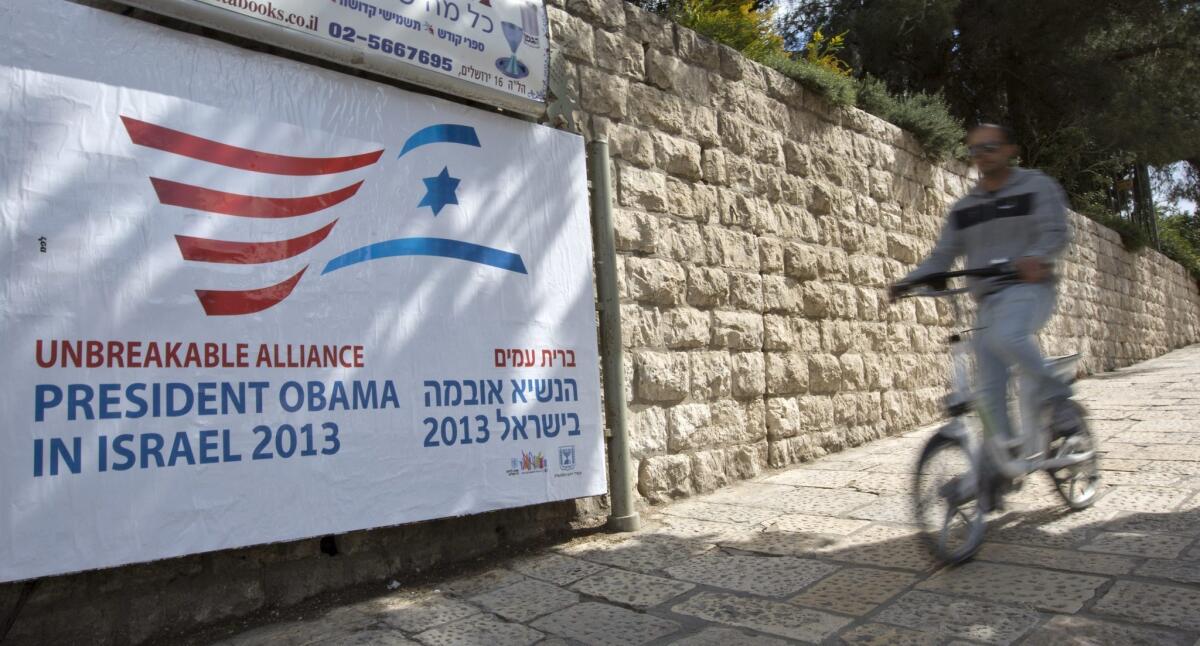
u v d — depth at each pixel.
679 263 5.95
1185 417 7.25
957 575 3.50
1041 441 3.83
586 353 4.91
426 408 4.07
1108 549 3.62
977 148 3.80
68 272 3.08
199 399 3.34
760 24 8.86
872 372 7.81
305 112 3.87
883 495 5.17
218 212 3.51
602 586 3.79
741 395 6.27
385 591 3.96
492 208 4.56
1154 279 18.88
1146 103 18.50
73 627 3.17
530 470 4.47
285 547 3.77
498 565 4.31
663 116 6.07
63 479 2.97
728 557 4.10
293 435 3.58
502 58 4.64
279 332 3.61
